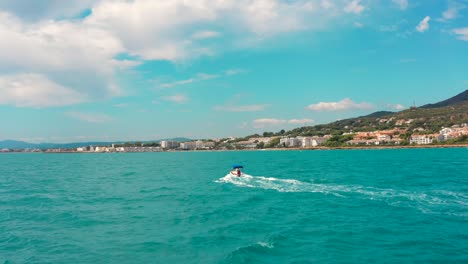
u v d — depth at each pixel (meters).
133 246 25.72
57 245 26.48
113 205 43.59
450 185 55.31
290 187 56.91
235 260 21.89
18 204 45.78
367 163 118.00
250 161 159.38
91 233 29.75
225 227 30.67
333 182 62.72
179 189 58.88
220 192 53.69
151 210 39.59
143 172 103.94
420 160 126.62
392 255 22.17
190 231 29.59
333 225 30.25
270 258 22.20
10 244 26.97
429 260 21.12
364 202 41.25
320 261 21.42
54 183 74.19
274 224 31.27
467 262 20.66
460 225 29.45
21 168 134.38
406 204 39.53
